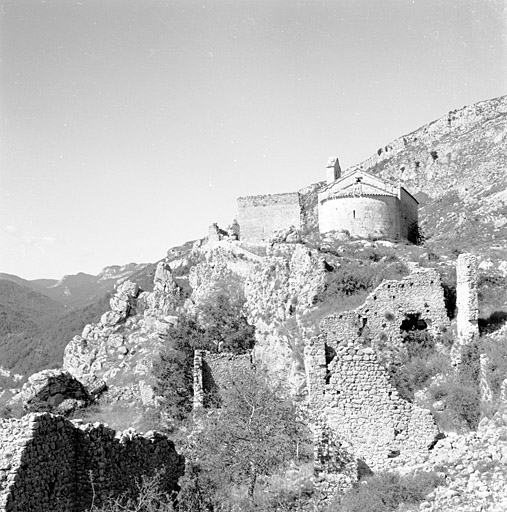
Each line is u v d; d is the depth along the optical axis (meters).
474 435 18.62
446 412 23.34
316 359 19.94
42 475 14.94
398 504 16.66
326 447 18.28
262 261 52.41
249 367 33.66
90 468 16.41
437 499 16.17
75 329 100.06
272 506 18.11
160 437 20.03
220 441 21.80
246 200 78.69
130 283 75.50
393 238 60.88
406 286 32.22
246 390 24.86
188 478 20.19
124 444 17.94
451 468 17.53
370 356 19.72
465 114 194.62
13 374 89.06
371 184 63.62
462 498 15.84
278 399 24.30
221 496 19.70
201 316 50.72
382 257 45.34
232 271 66.38
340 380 19.69
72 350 66.94
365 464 18.97
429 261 42.91
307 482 18.94
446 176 171.50
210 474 20.64
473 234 76.88
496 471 16.47
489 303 32.88
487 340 27.45
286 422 21.86
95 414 44.12
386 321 31.70
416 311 31.86
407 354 29.92
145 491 17.38
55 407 44.25
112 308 72.88
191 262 84.94
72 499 16.00
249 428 21.72
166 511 17.47
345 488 17.75
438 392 24.75
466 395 23.52
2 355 97.56
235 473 20.58
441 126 196.50
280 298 43.62
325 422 18.84
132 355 62.47
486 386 23.30
